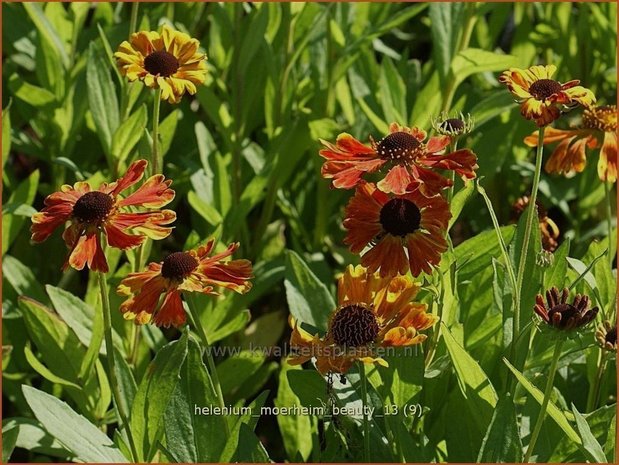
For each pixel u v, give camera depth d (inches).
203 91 56.0
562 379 49.8
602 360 48.1
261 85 58.6
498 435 44.3
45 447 48.5
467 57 54.6
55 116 56.6
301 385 47.6
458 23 56.1
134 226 44.6
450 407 47.4
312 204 59.8
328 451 48.0
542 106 44.8
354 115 58.9
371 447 46.8
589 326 44.1
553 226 50.4
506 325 47.0
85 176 57.1
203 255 45.9
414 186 44.1
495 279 47.3
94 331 48.8
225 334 52.5
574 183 58.3
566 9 61.3
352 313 44.7
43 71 56.8
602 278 48.9
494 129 56.3
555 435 46.5
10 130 57.2
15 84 56.0
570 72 61.9
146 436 45.9
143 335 52.1
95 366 50.2
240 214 55.4
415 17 70.9
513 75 45.4
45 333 50.1
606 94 63.1
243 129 57.9
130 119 52.4
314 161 57.0
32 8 55.8
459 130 45.6
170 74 48.1
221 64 58.7
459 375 45.6
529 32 61.6
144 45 48.6
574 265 47.7
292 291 49.3
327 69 57.6
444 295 46.6
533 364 47.6
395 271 44.2
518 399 47.8
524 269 47.1
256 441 45.6
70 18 58.6
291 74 58.1
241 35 58.6
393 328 44.5
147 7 60.1
